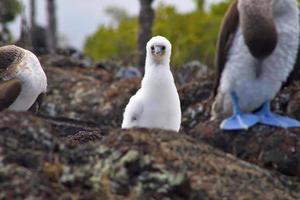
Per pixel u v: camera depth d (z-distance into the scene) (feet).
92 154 34.71
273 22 45.14
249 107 47.91
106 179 33.63
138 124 44.52
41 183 32.40
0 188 31.71
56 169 33.65
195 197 34.14
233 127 46.70
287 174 44.34
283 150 44.62
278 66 46.32
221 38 47.11
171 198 33.24
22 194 31.58
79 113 73.36
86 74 84.89
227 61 47.14
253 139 46.19
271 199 35.47
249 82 46.88
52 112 73.82
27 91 46.88
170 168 34.01
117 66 90.58
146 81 44.57
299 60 47.01
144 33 90.99
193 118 61.52
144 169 33.91
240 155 46.19
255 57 45.85
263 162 44.91
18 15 104.37
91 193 33.06
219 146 47.26
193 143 37.27
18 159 33.63
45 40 110.93
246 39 45.37
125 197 33.17
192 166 35.83
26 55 47.47
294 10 45.68
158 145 35.53
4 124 34.71
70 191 32.96
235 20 46.19
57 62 87.56
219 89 48.78
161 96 44.24
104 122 71.67
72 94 76.13
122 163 33.94
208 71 77.87
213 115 50.19
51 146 34.71
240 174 36.47
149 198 33.14
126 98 72.79
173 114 44.75
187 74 79.51
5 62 47.03
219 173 36.06
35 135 34.71
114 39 104.68
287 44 45.98
